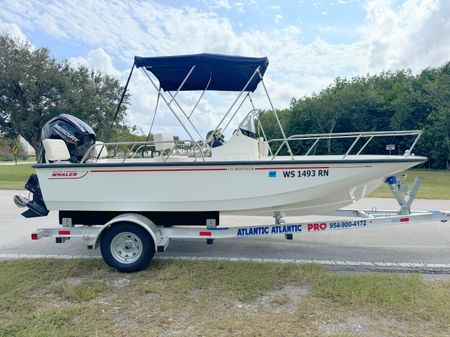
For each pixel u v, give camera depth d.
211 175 4.04
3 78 18.94
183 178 4.06
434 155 27.03
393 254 4.66
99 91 21.20
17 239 5.51
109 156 5.52
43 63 20.02
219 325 2.70
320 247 5.02
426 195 9.95
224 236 4.25
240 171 4.03
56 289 3.38
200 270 3.88
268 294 3.30
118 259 3.94
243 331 2.62
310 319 2.81
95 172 4.11
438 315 2.85
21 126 19.16
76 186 4.16
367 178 4.04
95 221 4.38
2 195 10.09
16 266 4.01
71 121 4.53
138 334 2.59
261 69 4.46
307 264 4.04
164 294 3.30
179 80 4.85
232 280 3.59
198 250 4.88
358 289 3.30
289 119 35.75
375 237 5.55
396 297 3.13
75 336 2.55
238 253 4.74
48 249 4.95
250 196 4.06
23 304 3.08
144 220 3.99
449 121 26.30
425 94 30.53
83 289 3.37
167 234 4.25
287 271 3.82
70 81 20.55
